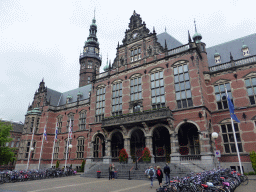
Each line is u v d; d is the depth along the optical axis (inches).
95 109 1272.1
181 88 962.1
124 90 1164.5
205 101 932.6
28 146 1589.6
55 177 973.2
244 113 899.4
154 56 1110.4
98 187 579.5
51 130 1689.2
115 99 1191.6
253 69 930.7
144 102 1055.6
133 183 653.9
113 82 1238.9
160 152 1002.7
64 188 578.2
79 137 1508.4
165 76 1029.8
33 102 1929.1
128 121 990.4
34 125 1672.0
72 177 957.2
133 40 1250.6
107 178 848.9
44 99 1791.3
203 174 500.4
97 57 2482.8
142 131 1075.3
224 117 944.9
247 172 820.0
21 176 815.7
